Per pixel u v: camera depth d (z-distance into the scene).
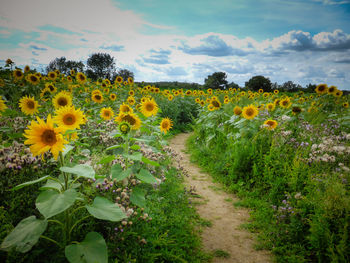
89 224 2.46
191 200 4.25
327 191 2.93
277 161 4.46
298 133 5.57
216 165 5.89
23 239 1.82
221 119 7.55
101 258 1.97
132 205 3.06
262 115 6.96
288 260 2.74
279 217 3.34
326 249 2.62
